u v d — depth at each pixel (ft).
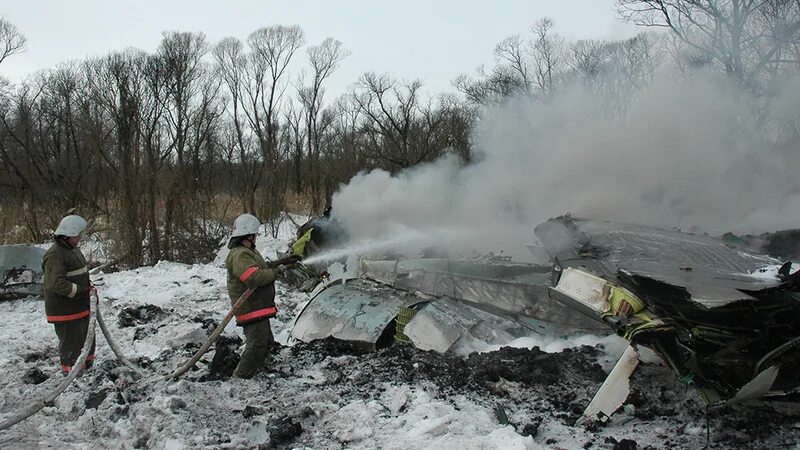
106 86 80.79
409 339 17.89
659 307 13.06
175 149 86.69
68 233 17.40
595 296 13.58
